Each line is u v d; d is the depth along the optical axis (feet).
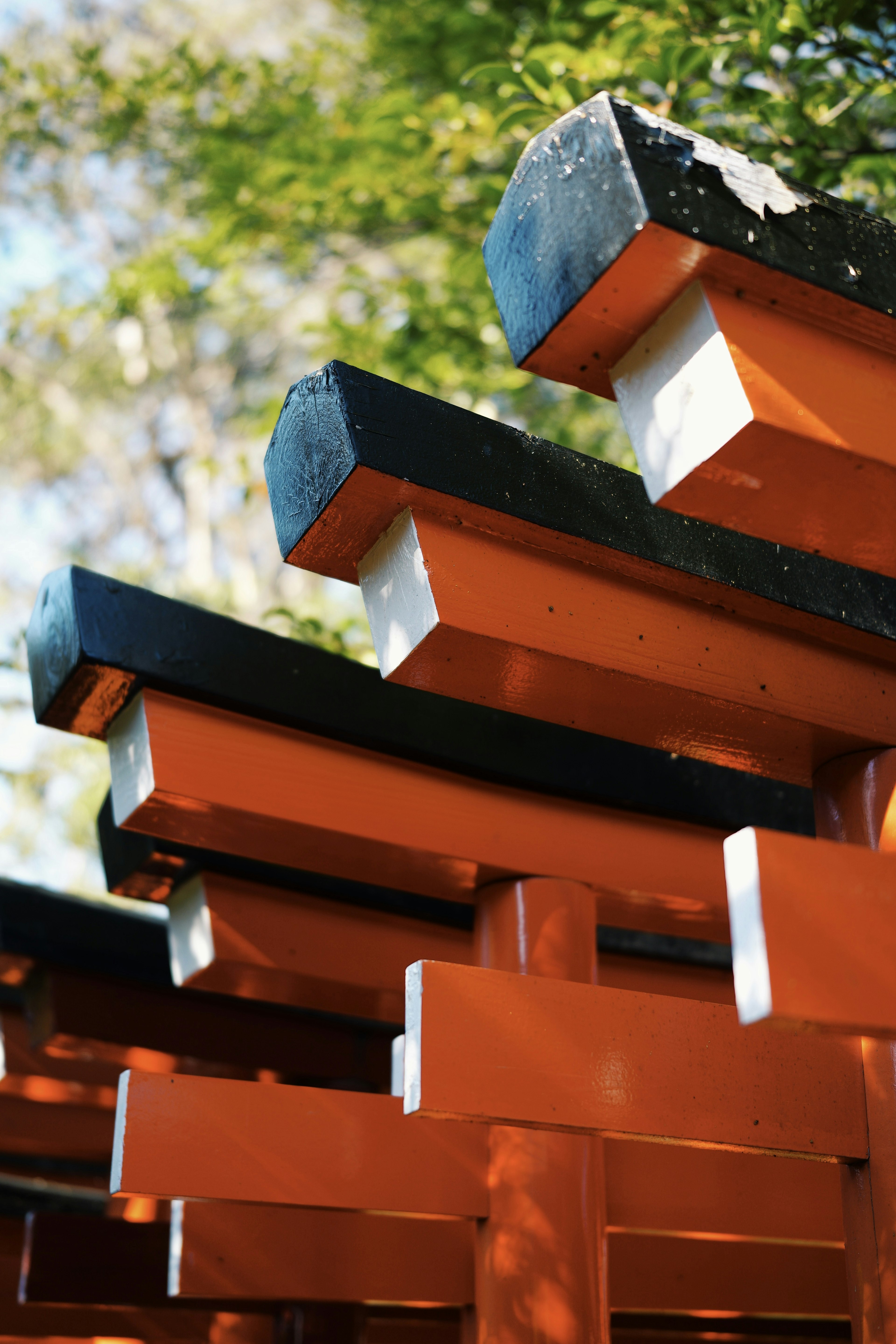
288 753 7.09
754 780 8.25
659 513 5.77
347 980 8.63
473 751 7.45
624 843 7.87
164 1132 6.62
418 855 7.35
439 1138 7.17
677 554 5.70
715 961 9.89
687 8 10.90
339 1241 8.27
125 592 6.77
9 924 9.94
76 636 6.56
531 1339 6.71
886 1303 5.45
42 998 10.36
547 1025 5.65
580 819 7.80
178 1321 11.60
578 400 17.88
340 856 7.38
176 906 8.73
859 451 4.00
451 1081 5.36
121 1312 11.48
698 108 10.90
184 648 6.83
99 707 7.00
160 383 40.11
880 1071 5.77
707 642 5.88
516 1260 6.90
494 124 12.92
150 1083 6.69
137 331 38.14
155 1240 10.62
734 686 5.85
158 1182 6.49
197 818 6.94
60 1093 11.60
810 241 4.07
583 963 7.50
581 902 7.65
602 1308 6.88
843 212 4.26
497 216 4.46
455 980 5.55
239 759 6.93
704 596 5.87
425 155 14.79
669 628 5.81
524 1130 7.14
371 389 5.20
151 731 6.73
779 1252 9.06
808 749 6.23
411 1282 8.20
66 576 6.73
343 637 14.01
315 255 18.81
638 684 5.70
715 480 4.06
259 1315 11.31
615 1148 7.52
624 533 5.60
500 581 5.41
